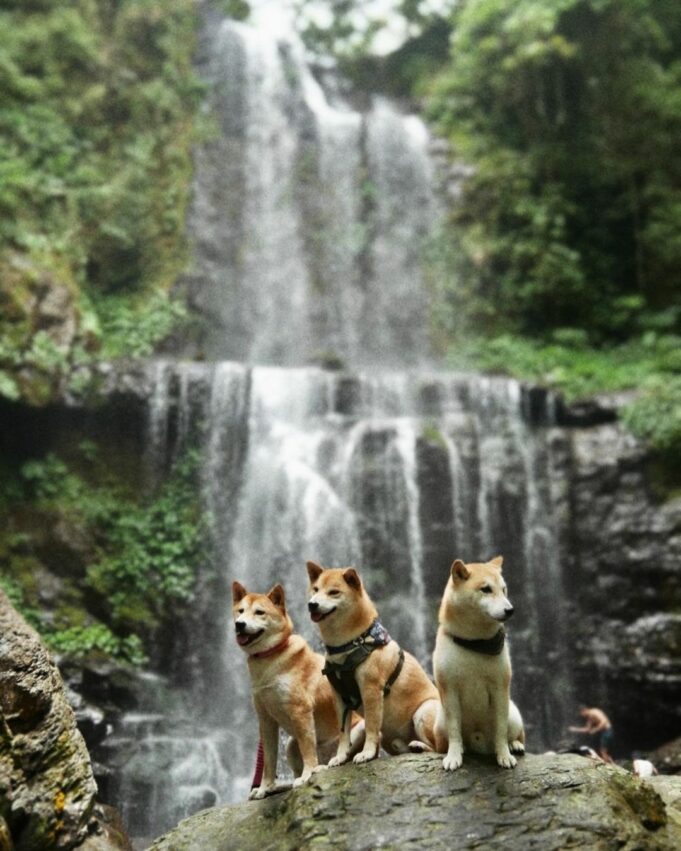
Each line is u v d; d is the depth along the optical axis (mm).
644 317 17906
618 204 19484
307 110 21594
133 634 11523
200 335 17312
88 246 16312
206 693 11633
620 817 3787
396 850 3695
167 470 13078
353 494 12555
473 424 13375
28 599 11133
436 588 12289
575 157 19875
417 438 12828
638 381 14953
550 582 12836
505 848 3648
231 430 13188
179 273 17594
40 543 11781
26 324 12750
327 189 20625
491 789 3928
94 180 16812
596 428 13812
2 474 12281
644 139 19500
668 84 19734
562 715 12148
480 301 19000
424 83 23312
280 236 19594
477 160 20516
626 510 12922
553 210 19125
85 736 9344
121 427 13156
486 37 21094
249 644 4477
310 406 13609
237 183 19641
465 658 4082
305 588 12141
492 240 19484
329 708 4578
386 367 18438
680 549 12305
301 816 3969
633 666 11922
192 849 4262
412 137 21281
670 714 11695
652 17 20453
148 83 19141
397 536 12414
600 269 19031
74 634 10984
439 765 4102
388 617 11914
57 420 12859
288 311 18797
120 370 13164
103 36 18781
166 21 20078
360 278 19656
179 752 10109
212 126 19969
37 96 16766
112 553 12180
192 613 12133
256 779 4711
